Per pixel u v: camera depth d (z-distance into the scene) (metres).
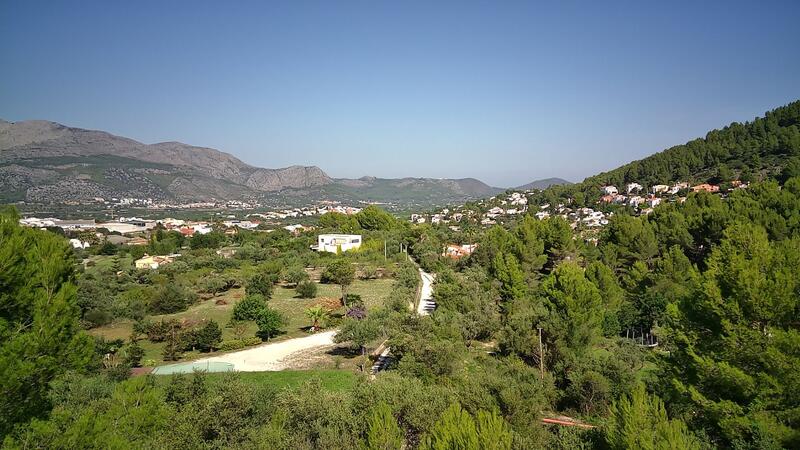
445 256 94.94
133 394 17.22
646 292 51.06
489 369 30.69
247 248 96.19
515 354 36.06
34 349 12.99
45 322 13.76
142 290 64.06
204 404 19.05
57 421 13.02
